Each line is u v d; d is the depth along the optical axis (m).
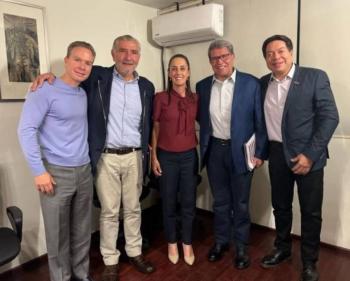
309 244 1.94
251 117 2.00
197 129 2.59
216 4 2.59
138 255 2.18
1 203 2.04
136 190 2.08
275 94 1.92
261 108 1.98
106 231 2.04
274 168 2.01
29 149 1.55
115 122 1.92
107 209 2.01
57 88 1.63
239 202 2.10
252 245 2.48
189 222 2.19
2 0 1.93
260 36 2.52
